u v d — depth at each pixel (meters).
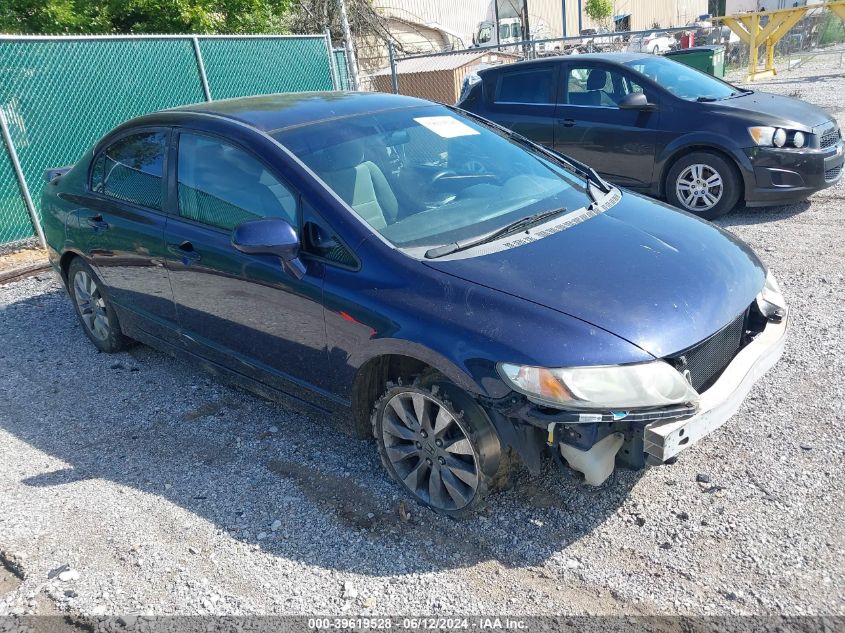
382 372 3.34
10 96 7.71
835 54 23.11
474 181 3.80
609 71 7.82
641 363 2.66
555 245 3.21
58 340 5.63
